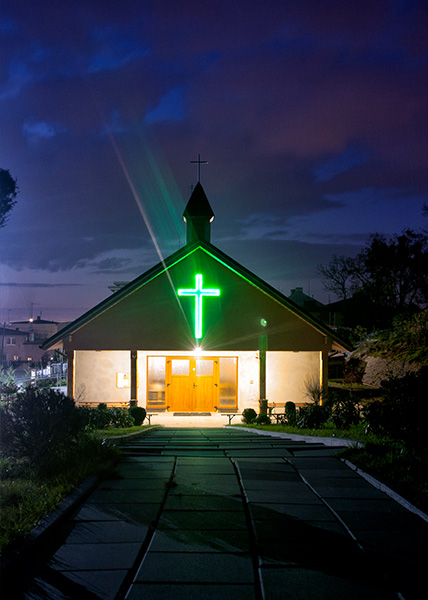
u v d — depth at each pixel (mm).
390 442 10516
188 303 25219
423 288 47500
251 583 4695
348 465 9320
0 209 11680
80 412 10023
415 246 47438
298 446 11781
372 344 35062
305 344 25359
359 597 4434
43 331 85000
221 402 28094
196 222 27078
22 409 9023
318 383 28203
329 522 6195
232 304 25391
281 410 27859
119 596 4488
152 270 24938
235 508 6738
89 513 6508
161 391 28094
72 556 5250
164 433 18156
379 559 5152
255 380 28156
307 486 7848
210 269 25469
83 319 24656
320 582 4684
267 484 7922
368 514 6484
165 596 4453
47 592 4543
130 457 10086
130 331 25031
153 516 6395
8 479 7777
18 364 65812
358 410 15898
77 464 8508
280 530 5918
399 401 10289
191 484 7938
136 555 5281
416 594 4457
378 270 49875
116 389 28156
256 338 25297
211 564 5055
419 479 7859
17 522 5770
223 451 11078
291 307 25266
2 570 4645
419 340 30078
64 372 39531
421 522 6191
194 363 28234
